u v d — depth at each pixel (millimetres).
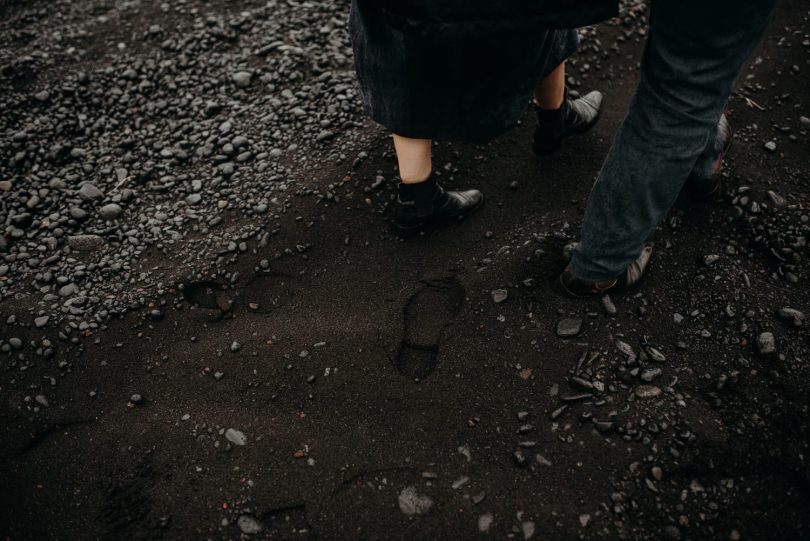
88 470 1701
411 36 1342
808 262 1970
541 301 1940
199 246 2148
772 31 2766
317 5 3027
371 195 2252
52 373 1885
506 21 1290
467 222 2205
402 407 1762
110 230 2225
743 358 1782
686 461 1610
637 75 2738
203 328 1972
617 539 1504
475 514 1554
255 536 1562
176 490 1646
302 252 2133
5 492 1677
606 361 1804
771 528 1514
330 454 1683
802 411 1665
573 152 2408
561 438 1665
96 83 2750
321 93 2582
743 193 2148
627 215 1563
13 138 2529
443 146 2412
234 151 2428
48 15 3121
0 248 2176
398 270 2088
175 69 2775
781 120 2422
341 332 1937
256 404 1797
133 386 1857
